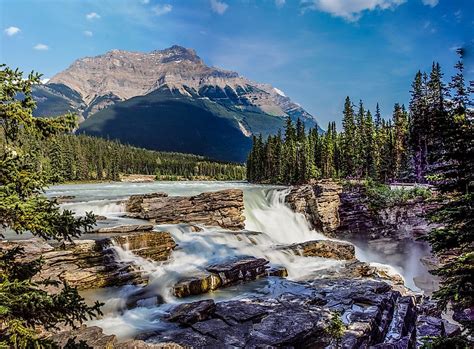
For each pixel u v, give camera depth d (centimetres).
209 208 3566
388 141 7731
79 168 10594
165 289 1983
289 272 2531
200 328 1555
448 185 1073
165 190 6706
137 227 2573
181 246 2534
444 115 1045
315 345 1509
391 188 4675
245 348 1391
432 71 5822
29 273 747
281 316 1675
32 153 719
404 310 2011
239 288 2152
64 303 676
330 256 2928
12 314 621
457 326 2020
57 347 627
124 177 14475
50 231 700
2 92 649
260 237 3088
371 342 1625
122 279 1967
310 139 9056
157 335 1502
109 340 1255
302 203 4709
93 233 2392
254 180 10512
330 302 1942
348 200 4666
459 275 996
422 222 3988
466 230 988
